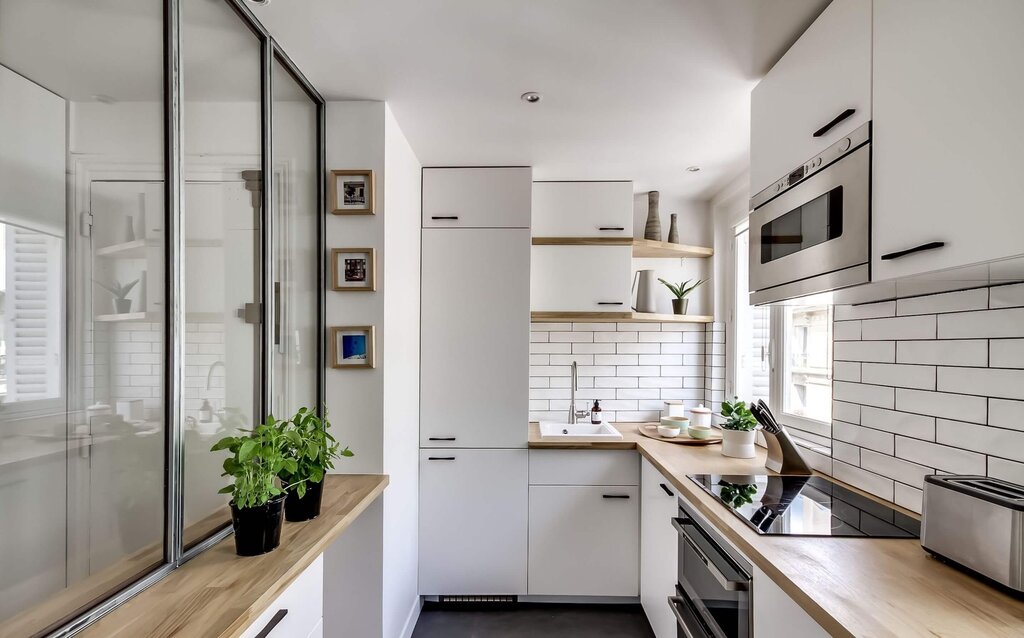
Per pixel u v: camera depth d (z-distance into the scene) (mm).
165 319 1135
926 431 1533
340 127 2117
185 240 1216
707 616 1689
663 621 2287
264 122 1601
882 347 1729
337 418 2109
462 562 2809
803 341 2439
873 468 1767
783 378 2627
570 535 2807
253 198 1555
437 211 2871
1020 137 885
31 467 822
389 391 2186
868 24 1271
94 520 952
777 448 2113
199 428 1275
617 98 2045
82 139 921
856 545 1318
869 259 1273
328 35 1622
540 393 3439
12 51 790
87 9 932
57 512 873
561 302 3078
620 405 3451
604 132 2387
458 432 2828
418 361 2814
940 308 1486
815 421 2252
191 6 1242
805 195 1549
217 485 1356
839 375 1967
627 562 2791
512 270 2863
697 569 1812
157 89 1115
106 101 976
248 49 1531
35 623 833
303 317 1953
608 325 3459
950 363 1449
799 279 1578
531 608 2840
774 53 1707
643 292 3225
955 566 1179
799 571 1160
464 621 2711
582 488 2809
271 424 1413
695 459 2383
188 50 1231
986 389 1337
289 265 1828
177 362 1164
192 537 1254
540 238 3061
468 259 2865
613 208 3092
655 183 3156
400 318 2377
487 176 2879
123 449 1021
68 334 889
